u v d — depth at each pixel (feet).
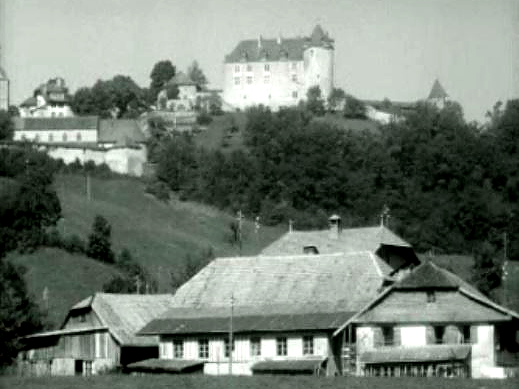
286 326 463.42
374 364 447.01
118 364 495.41
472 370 448.24
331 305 470.39
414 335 452.35
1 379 440.86
